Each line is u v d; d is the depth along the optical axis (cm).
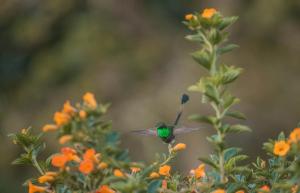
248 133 1770
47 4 1972
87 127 329
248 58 1902
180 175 392
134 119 1789
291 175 356
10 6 1955
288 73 1898
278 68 1900
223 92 340
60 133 329
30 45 1967
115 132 334
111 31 1964
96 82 1877
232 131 343
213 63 343
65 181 345
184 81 1847
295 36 1938
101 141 331
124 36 1966
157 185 350
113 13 1994
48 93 1897
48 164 393
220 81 340
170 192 364
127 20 1988
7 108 1889
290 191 352
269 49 1931
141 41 1962
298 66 1912
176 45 1952
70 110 328
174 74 1878
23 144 390
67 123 327
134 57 1925
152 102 1820
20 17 1972
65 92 1878
